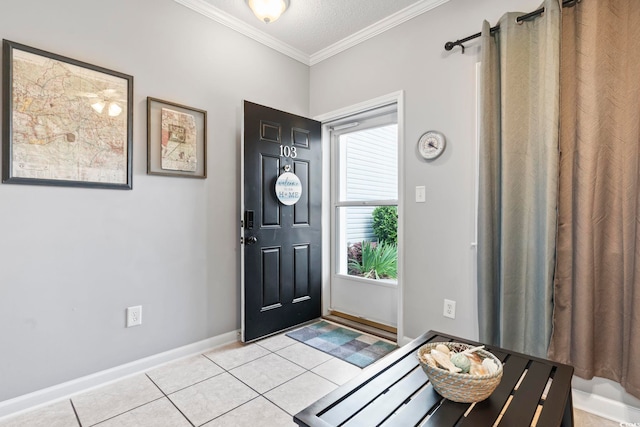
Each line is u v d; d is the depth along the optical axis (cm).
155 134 213
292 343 254
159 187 215
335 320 307
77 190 182
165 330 219
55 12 174
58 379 176
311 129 301
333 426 91
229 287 255
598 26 159
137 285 205
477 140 209
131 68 202
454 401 102
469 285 213
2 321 160
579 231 163
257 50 274
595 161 160
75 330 182
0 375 159
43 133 169
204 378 200
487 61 192
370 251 301
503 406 100
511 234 184
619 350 159
